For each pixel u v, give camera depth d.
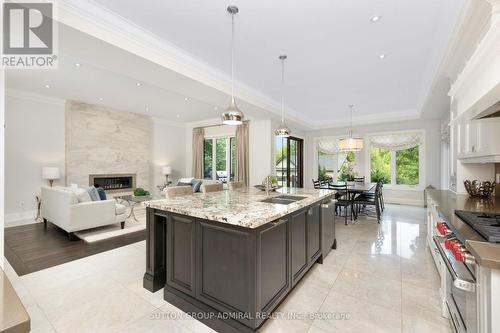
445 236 1.53
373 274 2.57
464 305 1.30
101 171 6.08
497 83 1.19
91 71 3.78
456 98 2.20
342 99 5.19
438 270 2.54
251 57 3.21
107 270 2.66
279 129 3.79
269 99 5.10
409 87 4.37
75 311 1.93
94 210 3.91
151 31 2.61
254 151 6.82
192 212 1.80
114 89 4.71
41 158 5.15
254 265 1.57
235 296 1.67
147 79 3.28
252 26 2.50
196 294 1.88
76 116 5.62
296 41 2.79
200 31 2.60
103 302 2.06
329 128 7.76
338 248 3.37
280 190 3.37
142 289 2.27
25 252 3.19
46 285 2.33
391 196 6.96
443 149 5.89
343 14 2.29
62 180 5.45
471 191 2.62
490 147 1.85
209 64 3.44
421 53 3.05
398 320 1.82
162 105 6.03
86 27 2.16
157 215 2.20
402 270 2.66
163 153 7.91
